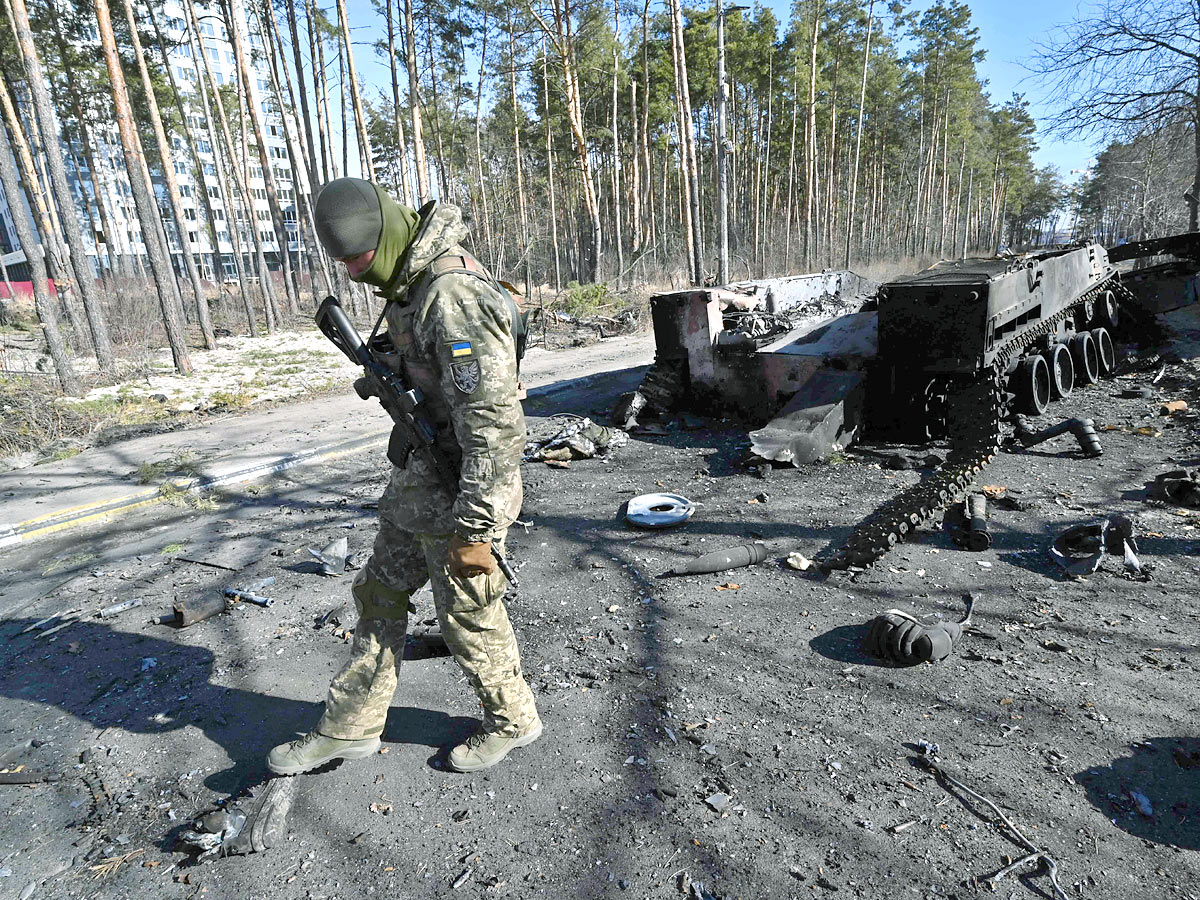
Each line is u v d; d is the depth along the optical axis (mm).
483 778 2436
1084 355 7848
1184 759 2318
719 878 1972
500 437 1921
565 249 41812
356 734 2428
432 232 1952
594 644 3316
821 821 2162
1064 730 2518
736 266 30188
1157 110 14914
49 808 2441
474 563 2053
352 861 2105
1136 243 10359
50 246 14133
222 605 3885
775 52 38188
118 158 38000
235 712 2938
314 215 1909
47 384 10602
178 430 8727
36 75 11000
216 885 2051
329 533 5039
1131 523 3924
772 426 6082
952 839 2068
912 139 50938
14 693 3197
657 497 5141
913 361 5754
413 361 2035
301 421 8844
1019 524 4363
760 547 4156
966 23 44500
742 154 44000
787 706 2758
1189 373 7859
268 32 22109
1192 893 1847
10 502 6105
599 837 2146
